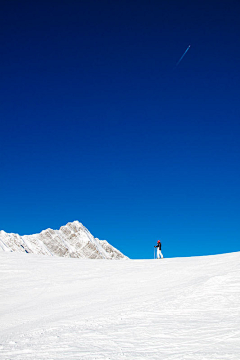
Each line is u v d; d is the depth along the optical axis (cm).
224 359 553
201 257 2608
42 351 685
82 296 1491
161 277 1783
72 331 852
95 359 603
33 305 1406
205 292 1171
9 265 2484
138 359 586
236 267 1652
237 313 867
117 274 2047
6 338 864
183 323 819
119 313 1024
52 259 2853
